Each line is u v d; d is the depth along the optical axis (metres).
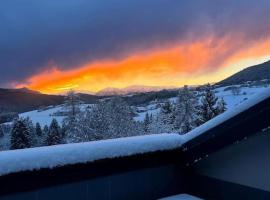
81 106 42.56
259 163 2.43
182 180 2.83
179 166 2.80
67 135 42.91
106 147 2.35
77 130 37.31
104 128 36.78
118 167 2.42
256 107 2.18
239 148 2.56
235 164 2.59
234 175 2.59
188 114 48.59
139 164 2.54
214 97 45.09
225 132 2.38
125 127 37.81
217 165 2.72
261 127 2.18
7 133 50.25
